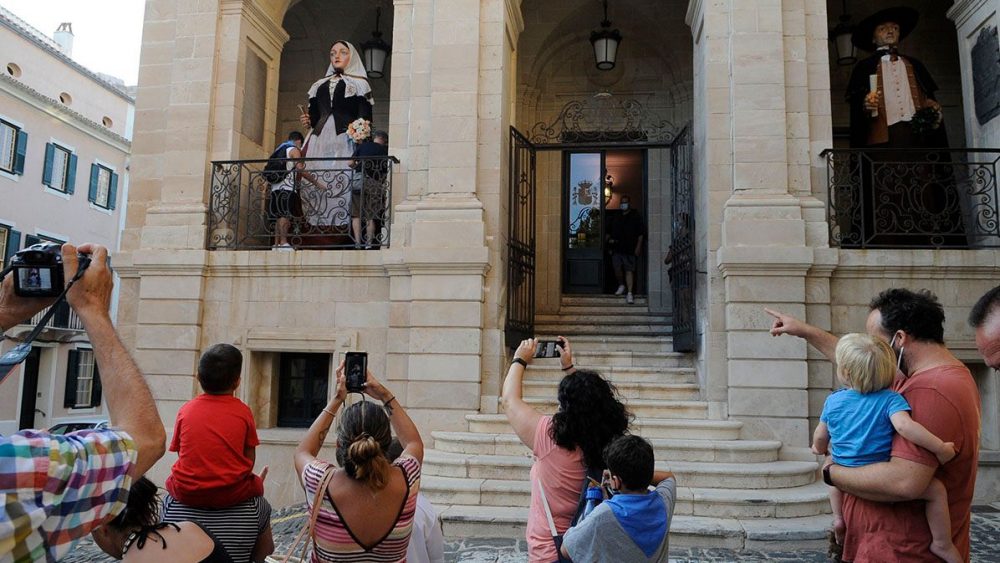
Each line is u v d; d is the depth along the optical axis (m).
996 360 2.49
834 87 12.01
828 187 8.41
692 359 9.55
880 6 11.87
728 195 8.49
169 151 9.72
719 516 6.57
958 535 2.62
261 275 9.23
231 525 4.13
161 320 9.23
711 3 8.83
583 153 12.91
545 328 11.39
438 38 9.15
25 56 22.77
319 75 13.28
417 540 3.71
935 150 8.23
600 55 11.21
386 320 8.93
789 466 7.23
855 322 8.11
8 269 1.71
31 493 1.35
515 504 6.88
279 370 9.58
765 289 8.06
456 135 8.96
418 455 3.40
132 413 1.64
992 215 8.39
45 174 23.22
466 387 8.45
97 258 1.77
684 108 12.37
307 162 9.96
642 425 7.93
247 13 10.20
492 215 8.86
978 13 8.95
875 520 2.69
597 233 12.71
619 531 2.77
